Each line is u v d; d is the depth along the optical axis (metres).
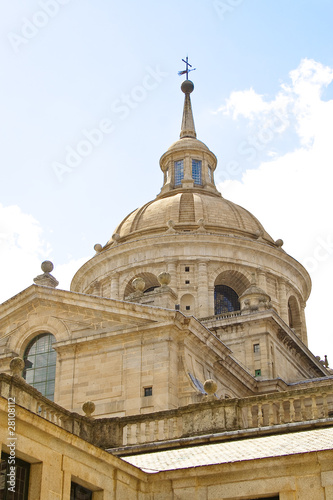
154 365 35.84
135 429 28.73
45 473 18.77
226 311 60.44
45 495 18.58
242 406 24.52
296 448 20.95
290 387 47.56
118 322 37.88
